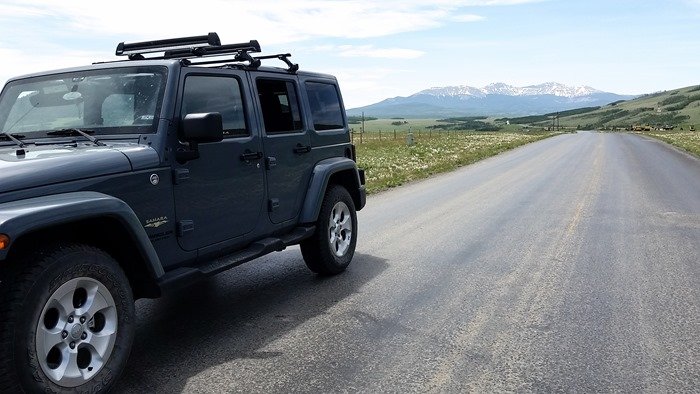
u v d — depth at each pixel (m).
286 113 5.89
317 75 6.73
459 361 4.14
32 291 3.06
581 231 9.20
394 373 3.94
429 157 31.14
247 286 6.18
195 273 4.30
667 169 21.61
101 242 3.86
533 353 4.28
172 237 4.21
